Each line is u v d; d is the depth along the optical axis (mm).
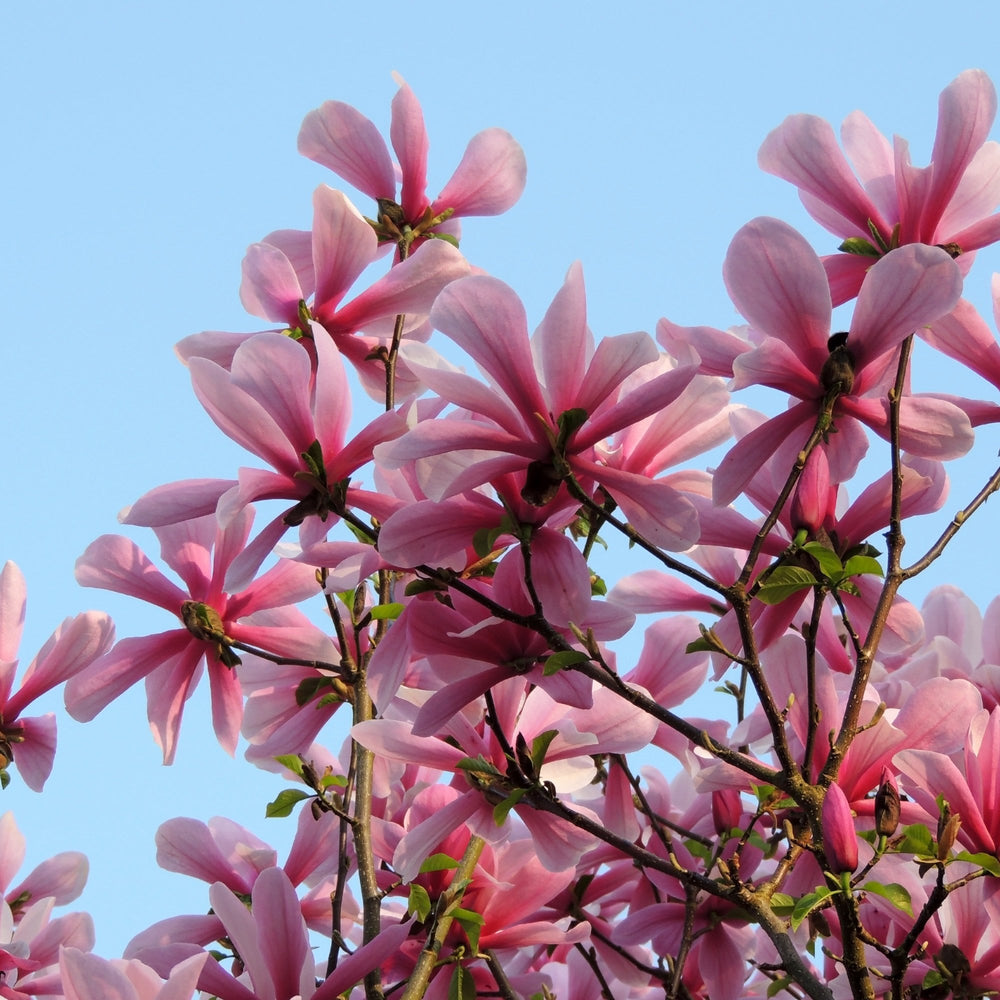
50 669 3020
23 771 3027
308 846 3047
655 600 2969
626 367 2619
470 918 2824
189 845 3062
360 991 2934
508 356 2619
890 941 2846
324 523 2764
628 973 3115
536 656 2713
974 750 2707
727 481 2707
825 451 2744
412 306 2928
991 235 2801
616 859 3096
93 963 2549
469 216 3146
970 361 2830
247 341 2670
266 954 2668
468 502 2662
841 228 2840
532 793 2729
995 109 2768
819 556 2682
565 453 2633
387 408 2928
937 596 3072
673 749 3072
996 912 2693
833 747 2680
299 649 2971
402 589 2996
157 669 2955
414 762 2756
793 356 2691
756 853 3049
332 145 3098
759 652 2795
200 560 2961
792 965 2668
